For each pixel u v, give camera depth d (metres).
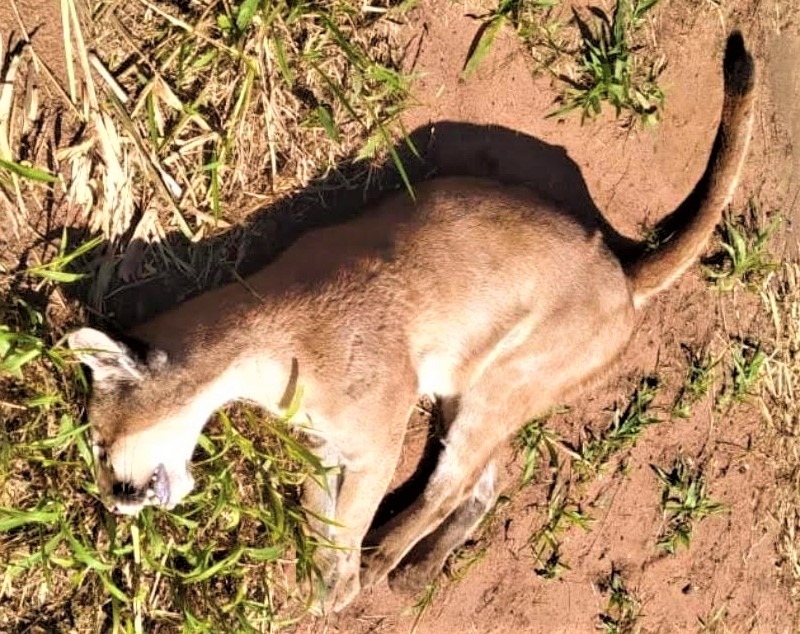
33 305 2.40
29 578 2.44
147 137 2.44
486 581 2.69
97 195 2.43
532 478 2.71
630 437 2.75
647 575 2.80
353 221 2.48
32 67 2.38
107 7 2.40
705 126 2.76
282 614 2.55
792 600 2.92
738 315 2.84
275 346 2.36
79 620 2.46
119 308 2.45
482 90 2.61
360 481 2.43
